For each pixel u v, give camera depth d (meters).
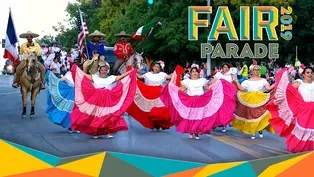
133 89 14.17
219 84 14.47
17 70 18.55
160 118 16.25
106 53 39.56
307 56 51.62
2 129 15.98
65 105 15.23
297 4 48.91
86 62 18.97
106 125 13.99
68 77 15.37
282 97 12.04
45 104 24.48
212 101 14.45
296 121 11.80
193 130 14.41
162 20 47.38
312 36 50.28
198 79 14.75
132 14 53.44
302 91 11.98
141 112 16.30
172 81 15.41
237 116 15.05
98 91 13.92
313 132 11.71
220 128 17.33
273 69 39.16
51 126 16.81
